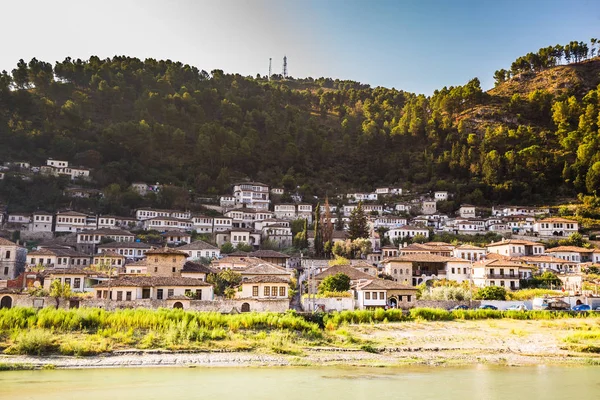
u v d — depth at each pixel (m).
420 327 79.38
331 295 98.00
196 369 55.16
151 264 99.69
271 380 49.84
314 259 150.00
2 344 60.72
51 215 169.62
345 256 152.75
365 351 65.69
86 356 59.06
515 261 131.00
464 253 143.62
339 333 73.62
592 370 57.16
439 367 58.25
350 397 43.41
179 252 100.69
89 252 159.12
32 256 127.44
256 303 82.81
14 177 189.38
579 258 148.75
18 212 171.50
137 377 50.59
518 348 68.19
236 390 45.34
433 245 156.88
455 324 82.31
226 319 71.69
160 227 182.50
